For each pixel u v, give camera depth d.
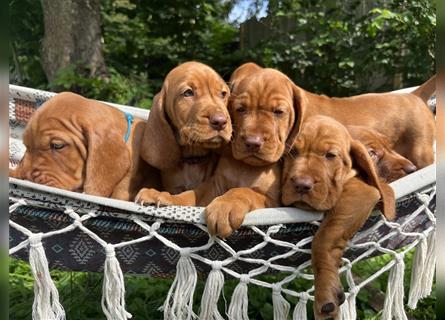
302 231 0.94
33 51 2.89
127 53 3.20
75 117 1.02
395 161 1.12
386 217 0.94
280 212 0.91
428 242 1.05
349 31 2.60
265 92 1.03
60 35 2.51
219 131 1.01
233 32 3.51
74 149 1.01
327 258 0.92
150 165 1.11
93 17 2.56
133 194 1.09
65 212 0.90
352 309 0.97
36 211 0.91
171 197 0.96
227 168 1.02
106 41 3.18
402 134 1.30
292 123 1.04
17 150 1.29
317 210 0.94
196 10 3.14
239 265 0.96
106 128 1.03
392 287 1.01
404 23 2.30
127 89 2.67
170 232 0.92
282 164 1.02
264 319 1.26
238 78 1.14
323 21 2.68
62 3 2.49
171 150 1.08
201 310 0.93
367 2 2.77
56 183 0.99
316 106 1.25
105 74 2.63
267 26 3.22
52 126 1.01
